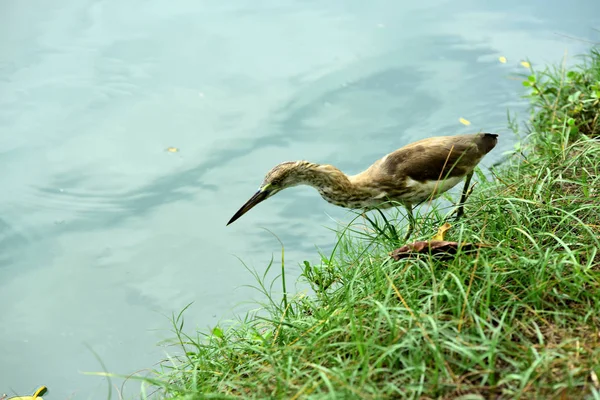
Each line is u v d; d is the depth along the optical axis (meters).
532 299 5.01
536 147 8.62
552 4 12.82
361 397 4.35
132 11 13.30
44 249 8.55
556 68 10.63
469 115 10.13
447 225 6.19
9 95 11.02
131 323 7.48
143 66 11.64
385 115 10.39
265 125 10.41
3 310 7.69
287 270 8.05
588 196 6.14
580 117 8.55
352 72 11.20
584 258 5.61
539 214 6.25
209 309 7.60
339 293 6.03
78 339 7.30
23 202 9.25
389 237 6.64
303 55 11.80
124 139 10.22
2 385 6.71
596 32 11.63
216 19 12.94
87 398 6.59
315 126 10.29
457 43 11.84
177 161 9.88
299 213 9.09
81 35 12.46
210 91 10.98
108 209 9.11
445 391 4.42
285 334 5.64
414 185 6.90
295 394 4.61
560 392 4.24
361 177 7.01
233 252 8.42
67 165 9.84
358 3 13.44
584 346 4.56
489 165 9.01
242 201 9.18
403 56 11.62
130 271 8.21
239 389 5.03
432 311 5.12
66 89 11.14
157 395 6.43
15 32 12.52
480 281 5.29
